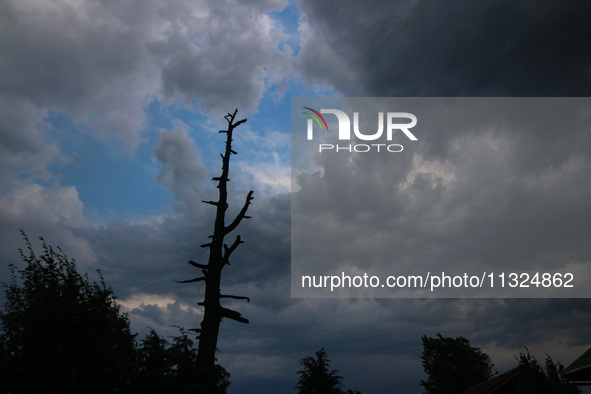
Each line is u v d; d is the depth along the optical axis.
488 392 27.72
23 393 11.31
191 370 11.37
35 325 12.05
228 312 15.91
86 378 11.83
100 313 13.16
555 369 18.25
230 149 18.91
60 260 13.91
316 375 52.69
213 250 16.80
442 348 54.34
